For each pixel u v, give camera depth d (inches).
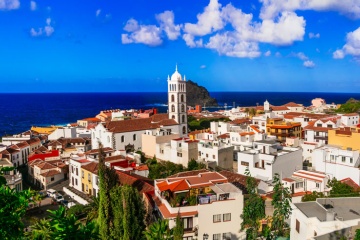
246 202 2043.6
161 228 1365.7
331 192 2677.2
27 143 5526.6
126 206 1916.8
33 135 6565.0
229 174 2925.7
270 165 3228.3
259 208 1978.3
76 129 6761.8
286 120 6220.5
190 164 3804.1
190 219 1975.9
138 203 1989.4
